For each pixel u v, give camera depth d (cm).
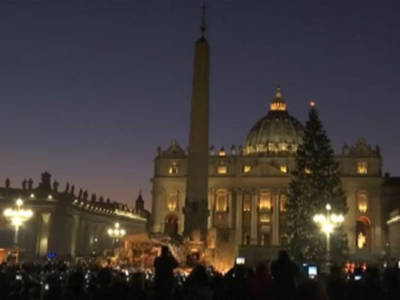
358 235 13400
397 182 14112
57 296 1831
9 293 1944
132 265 5084
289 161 14075
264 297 1426
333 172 7506
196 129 5622
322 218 5025
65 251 9619
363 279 2028
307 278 798
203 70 5712
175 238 5450
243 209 13988
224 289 1642
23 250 8281
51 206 9331
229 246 5975
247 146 16538
